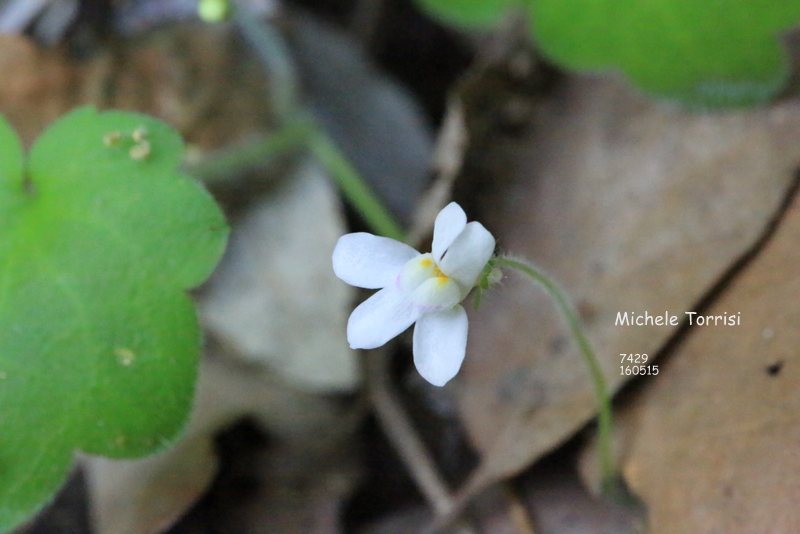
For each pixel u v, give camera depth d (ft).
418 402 0.82
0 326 0.75
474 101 0.83
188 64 0.87
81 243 0.76
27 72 0.86
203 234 0.76
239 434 0.82
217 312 0.82
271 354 0.82
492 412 0.79
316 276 0.83
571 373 0.78
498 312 0.80
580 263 0.80
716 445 0.75
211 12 0.85
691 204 0.79
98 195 0.77
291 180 0.85
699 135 0.80
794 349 0.74
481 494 0.79
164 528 0.79
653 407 0.77
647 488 0.76
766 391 0.74
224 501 0.81
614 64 0.81
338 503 0.80
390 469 0.82
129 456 0.75
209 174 0.84
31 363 0.75
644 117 0.81
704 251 0.78
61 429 0.75
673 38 0.80
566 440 0.78
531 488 0.79
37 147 0.78
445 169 0.82
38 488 0.75
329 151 0.84
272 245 0.84
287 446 0.81
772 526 0.73
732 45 0.79
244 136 0.86
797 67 0.80
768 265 0.76
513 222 0.82
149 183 0.76
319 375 0.82
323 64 0.91
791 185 0.77
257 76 0.87
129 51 0.87
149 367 0.75
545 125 0.83
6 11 0.87
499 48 0.85
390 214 0.86
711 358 0.76
